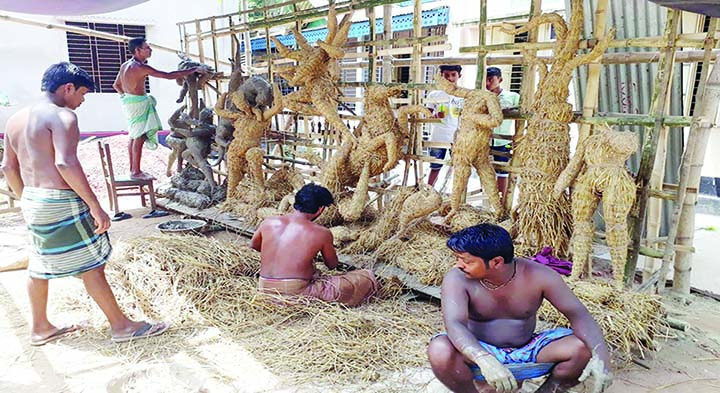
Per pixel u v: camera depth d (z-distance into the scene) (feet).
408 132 14.06
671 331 9.88
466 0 23.61
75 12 18.62
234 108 17.76
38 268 9.12
